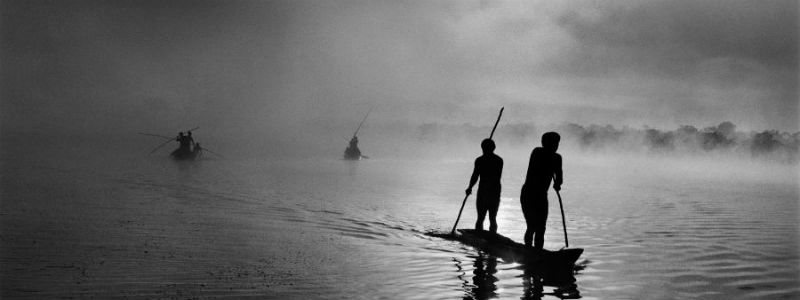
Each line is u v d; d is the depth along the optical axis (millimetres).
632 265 9570
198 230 12188
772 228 13781
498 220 14688
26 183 21609
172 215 14273
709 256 10328
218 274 8500
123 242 10641
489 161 12141
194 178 26188
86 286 7727
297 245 10805
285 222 13617
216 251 10094
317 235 11930
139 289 7652
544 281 8438
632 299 7641
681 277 8781
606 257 10180
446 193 21453
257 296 7441
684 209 17516
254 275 8492
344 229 12750
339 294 7609
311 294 7586
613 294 7855
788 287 8297
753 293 7980
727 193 23547
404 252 10289
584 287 8172
